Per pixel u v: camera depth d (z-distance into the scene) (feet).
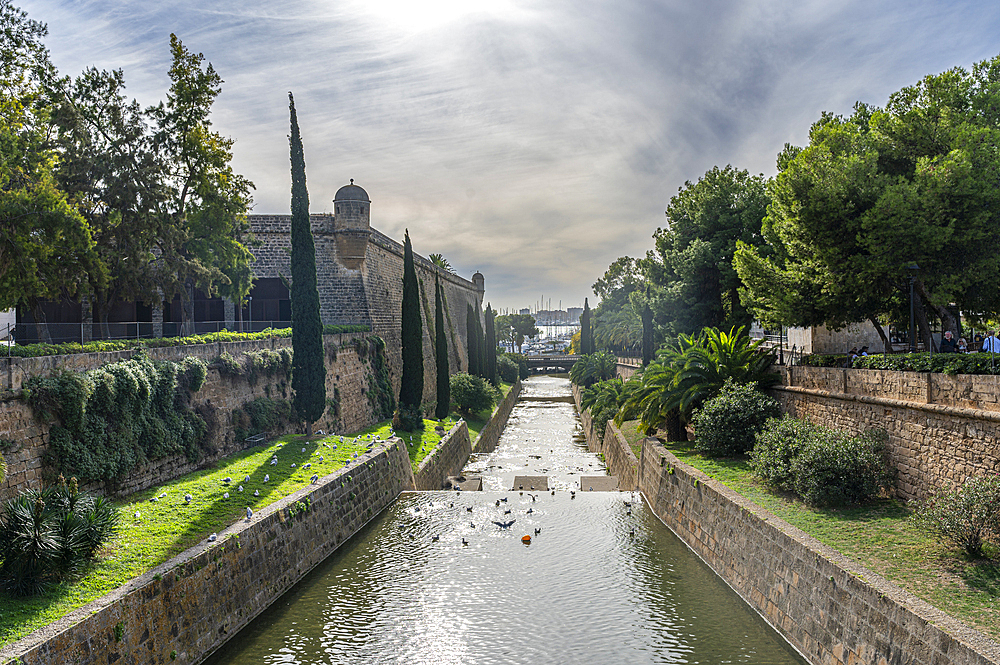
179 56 101.14
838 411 64.39
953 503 39.47
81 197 82.48
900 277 67.51
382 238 160.15
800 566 41.65
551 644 43.24
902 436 53.16
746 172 126.62
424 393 178.50
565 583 54.24
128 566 39.58
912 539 42.55
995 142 61.21
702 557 59.93
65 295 102.37
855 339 105.40
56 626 30.76
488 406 164.25
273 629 45.65
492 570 57.47
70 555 37.27
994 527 39.11
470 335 212.43
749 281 86.28
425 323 192.13
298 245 91.86
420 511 77.30
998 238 62.44
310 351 91.45
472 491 88.12
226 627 43.24
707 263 119.75
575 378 250.78
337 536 64.18
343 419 110.93
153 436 60.75
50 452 48.96
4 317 106.93
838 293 72.64
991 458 42.65
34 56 88.53
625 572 56.95
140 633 35.14
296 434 94.12
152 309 131.54
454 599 51.01
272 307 142.61
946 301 63.62
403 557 61.05
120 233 84.17
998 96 65.77
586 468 119.75
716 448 76.18
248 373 83.41
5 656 27.45
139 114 92.58
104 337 70.13
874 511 49.67
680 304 125.49
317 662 40.86
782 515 49.67
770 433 63.98
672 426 94.32
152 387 62.13
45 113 82.33
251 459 74.23
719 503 57.36
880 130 72.43
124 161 86.43
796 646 41.14
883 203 62.59
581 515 75.87
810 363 79.97
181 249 108.78
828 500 51.83
